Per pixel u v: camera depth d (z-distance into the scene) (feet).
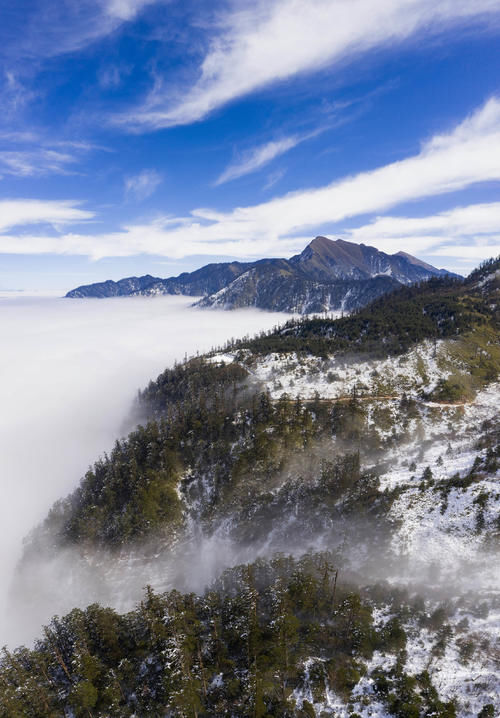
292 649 178.60
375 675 159.12
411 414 435.12
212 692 168.14
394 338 595.06
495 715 132.77
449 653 162.30
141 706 167.43
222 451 413.39
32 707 163.53
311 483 355.15
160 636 189.78
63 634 206.28
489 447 335.67
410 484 303.89
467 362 512.63
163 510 367.25
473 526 240.53
